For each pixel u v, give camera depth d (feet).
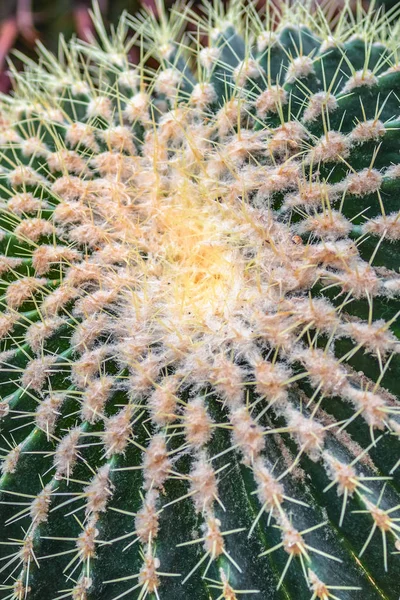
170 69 2.09
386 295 1.65
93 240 1.82
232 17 2.36
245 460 1.58
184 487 1.62
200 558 1.60
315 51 2.04
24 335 1.75
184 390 1.65
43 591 1.68
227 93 1.95
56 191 1.90
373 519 1.56
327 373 1.60
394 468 1.56
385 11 2.95
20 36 3.10
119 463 1.63
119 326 1.73
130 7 3.07
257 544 1.59
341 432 1.61
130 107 2.02
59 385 1.72
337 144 1.76
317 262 1.68
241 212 1.77
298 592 1.57
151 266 1.79
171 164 1.89
